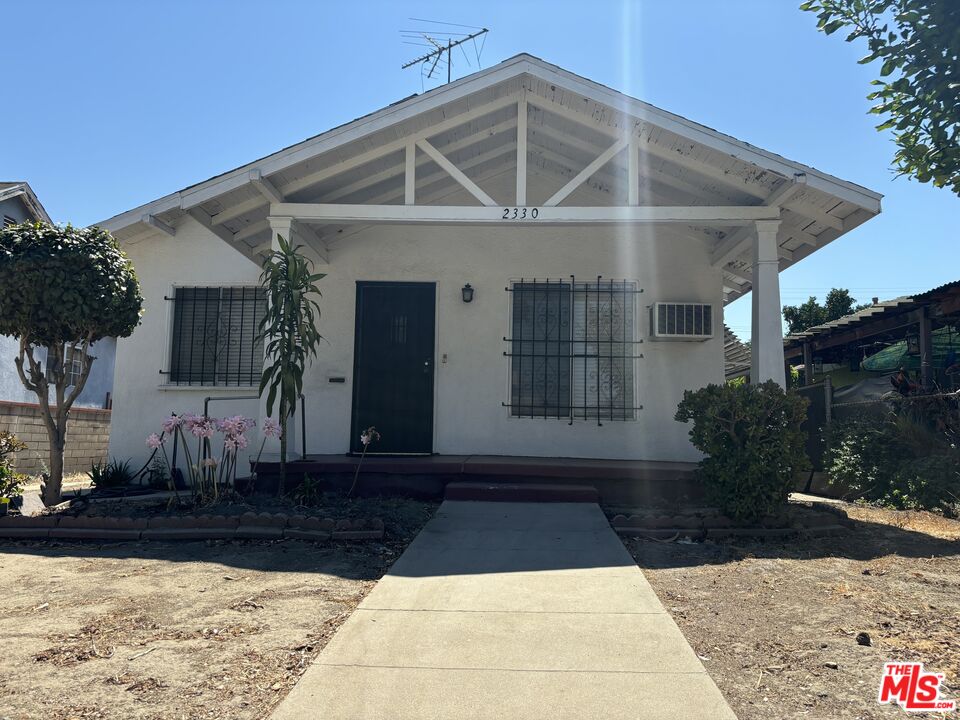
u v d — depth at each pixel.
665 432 9.19
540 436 9.25
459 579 5.03
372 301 9.53
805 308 26.92
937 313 10.92
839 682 3.47
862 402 9.92
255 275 9.66
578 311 9.45
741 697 3.33
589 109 7.94
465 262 9.54
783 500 6.58
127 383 9.64
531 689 3.39
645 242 9.48
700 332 9.09
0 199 15.52
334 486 7.95
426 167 9.11
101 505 7.37
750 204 8.42
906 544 6.16
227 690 3.40
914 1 3.52
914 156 3.76
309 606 4.53
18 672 3.56
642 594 4.72
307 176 8.08
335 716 3.14
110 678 3.50
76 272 7.11
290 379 7.23
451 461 8.34
